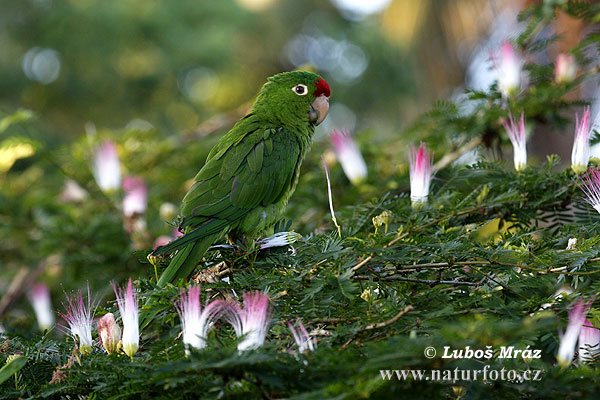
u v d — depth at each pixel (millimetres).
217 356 2648
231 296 3752
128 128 7855
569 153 9180
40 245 7039
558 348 3209
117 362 3186
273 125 5574
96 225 6871
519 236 3998
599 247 3740
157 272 4512
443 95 11391
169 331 3791
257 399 2703
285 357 2695
